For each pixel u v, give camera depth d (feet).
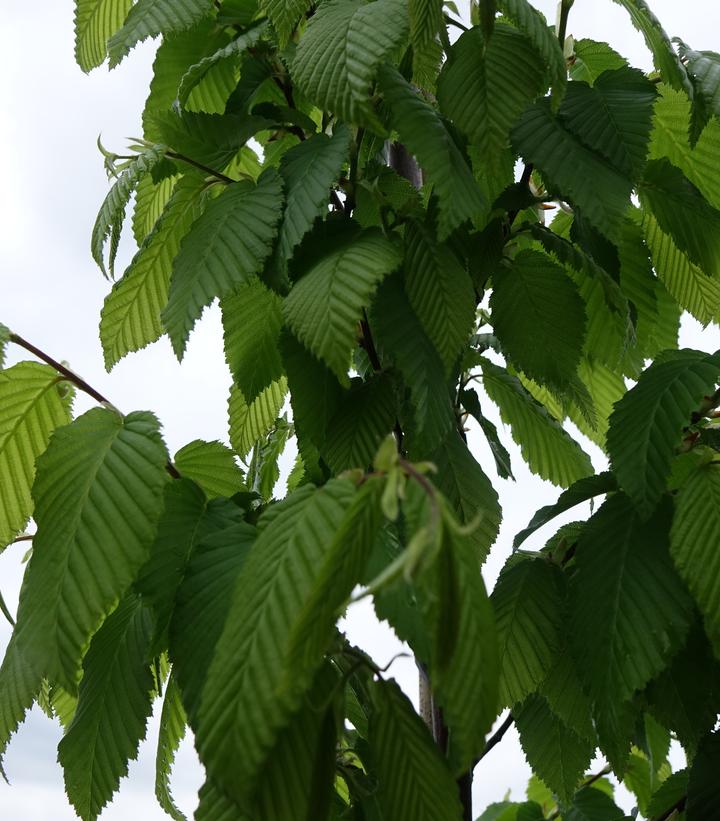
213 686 1.00
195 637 1.20
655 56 1.62
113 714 1.37
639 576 1.39
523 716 1.77
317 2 1.62
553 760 1.76
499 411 1.94
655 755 1.97
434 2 1.35
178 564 1.34
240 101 1.69
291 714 0.96
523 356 1.69
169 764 1.52
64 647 1.15
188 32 1.80
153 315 1.75
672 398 1.42
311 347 1.27
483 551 1.54
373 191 1.54
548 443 1.92
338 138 1.49
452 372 1.64
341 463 1.47
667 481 1.52
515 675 1.51
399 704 1.16
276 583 1.01
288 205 1.45
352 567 0.95
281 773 1.05
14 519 1.51
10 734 1.33
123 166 1.64
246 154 1.95
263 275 1.45
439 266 1.44
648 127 1.57
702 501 1.34
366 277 1.30
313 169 1.46
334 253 1.38
